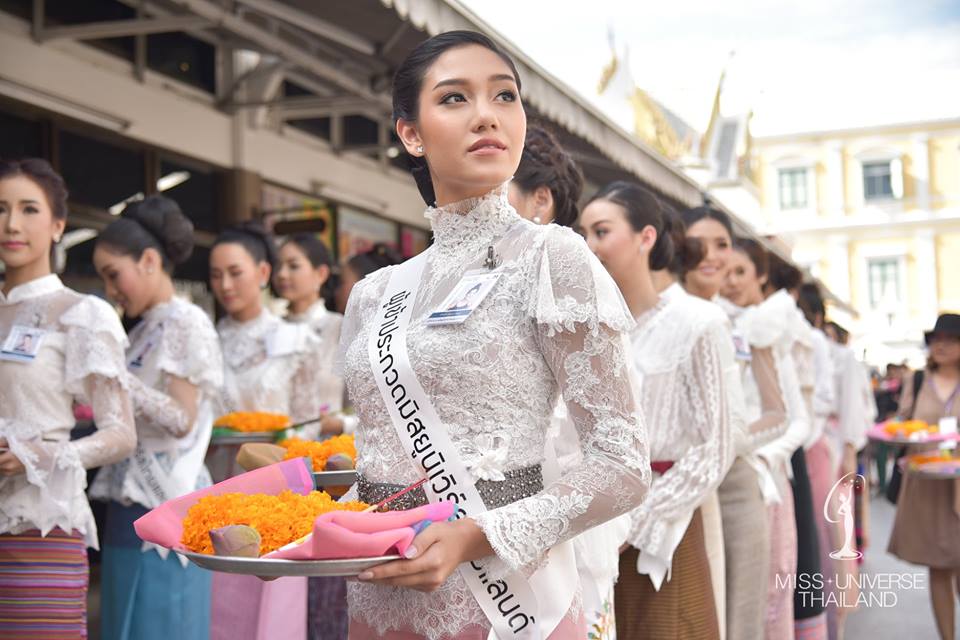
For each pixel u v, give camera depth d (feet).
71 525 9.71
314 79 28.60
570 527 5.17
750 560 11.51
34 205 10.00
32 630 9.67
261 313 15.24
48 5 21.16
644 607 9.66
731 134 69.31
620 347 5.42
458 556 4.99
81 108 21.80
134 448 10.35
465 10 14.07
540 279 5.36
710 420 9.72
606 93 46.52
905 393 20.67
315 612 13.57
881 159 118.32
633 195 10.20
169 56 24.85
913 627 18.90
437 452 5.33
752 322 13.21
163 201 12.49
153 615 11.59
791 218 119.96
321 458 8.54
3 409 9.84
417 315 5.70
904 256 117.39
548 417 5.64
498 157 5.62
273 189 28.55
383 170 34.17
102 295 22.86
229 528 4.98
